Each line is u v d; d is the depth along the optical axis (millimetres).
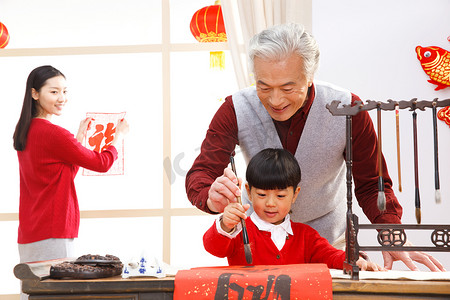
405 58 2922
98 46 3354
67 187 2395
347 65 2938
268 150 1342
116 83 3568
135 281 974
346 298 949
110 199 3557
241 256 1301
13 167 3572
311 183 1518
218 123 1509
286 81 1152
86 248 3498
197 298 937
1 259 3512
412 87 2910
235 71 3082
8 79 3570
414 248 1041
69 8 3609
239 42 3127
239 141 1545
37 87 2461
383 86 2924
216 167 1466
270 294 924
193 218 3471
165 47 3352
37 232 2348
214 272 976
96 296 981
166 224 3293
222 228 1135
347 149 1059
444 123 2869
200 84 3514
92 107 3557
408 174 2871
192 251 3465
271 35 1165
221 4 3096
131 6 3602
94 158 2486
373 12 2945
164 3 3357
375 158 1455
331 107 1064
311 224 1618
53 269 1016
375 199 1412
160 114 3572
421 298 940
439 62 2836
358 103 1065
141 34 3602
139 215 3293
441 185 2863
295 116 1438
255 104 1479
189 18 3557
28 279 982
